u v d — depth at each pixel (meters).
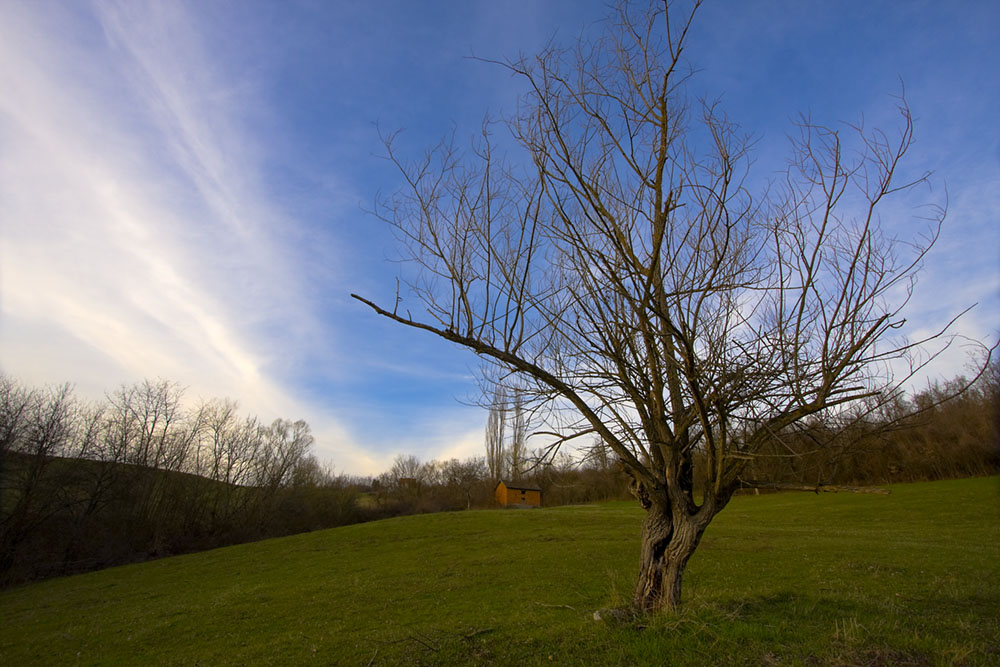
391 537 40.81
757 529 35.12
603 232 7.64
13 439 38.25
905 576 16.91
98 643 17.22
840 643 7.89
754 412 8.14
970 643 7.93
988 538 27.47
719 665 7.30
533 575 22.73
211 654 13.65
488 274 8.12
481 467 79.12
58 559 38.94
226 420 58.53
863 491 7.71
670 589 9.13
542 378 8.38
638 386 9.06
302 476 65.25
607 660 7.81
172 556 43.56
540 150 7.97
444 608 17.17
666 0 7.46
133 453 47.19
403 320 7.91
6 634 20.30
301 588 23.64
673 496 9.21
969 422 49.31
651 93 7.98
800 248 7.50
